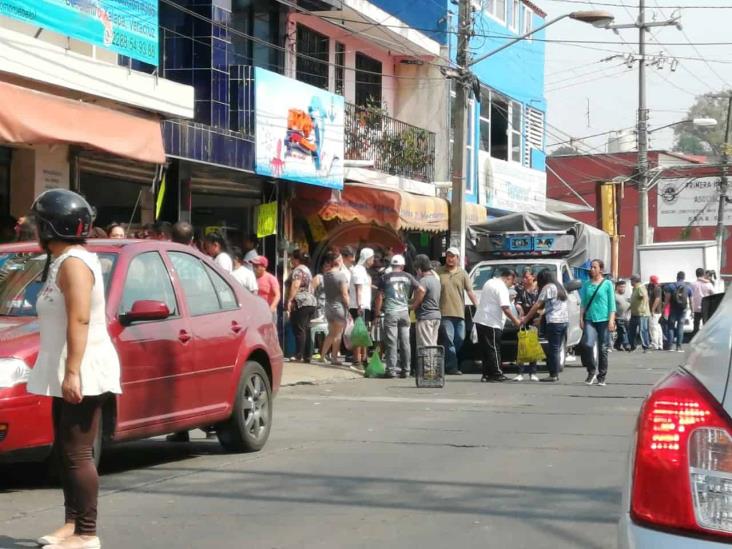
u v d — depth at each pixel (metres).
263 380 10.26
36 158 15.17
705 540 3.06
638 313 29.02
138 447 10.63
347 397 15.16
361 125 24.34
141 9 15.38
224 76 19.27
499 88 33.06
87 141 13.55
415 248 27.38
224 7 19.42
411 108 28.39
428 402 14.50
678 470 3.12
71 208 6.14
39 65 13.34
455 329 19.55
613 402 14.48
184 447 10.56
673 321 29.97
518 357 17.94
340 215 22.20
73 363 6.01
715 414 3.11
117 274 8.51
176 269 9.30
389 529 7.00
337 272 19.05
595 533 6.89
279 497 8.00
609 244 28.23
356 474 8.89
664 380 3.37
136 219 17.86
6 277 8.72
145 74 15.49
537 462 9.49
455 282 19.48
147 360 8.47
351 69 24.77
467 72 23.44
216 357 9.40
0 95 12.38
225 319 9.70
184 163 18.28
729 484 3.06
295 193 22.20
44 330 6.18
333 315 19.09
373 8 23.75
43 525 7.09
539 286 18.31
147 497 8.05
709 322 3.80
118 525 7.14
